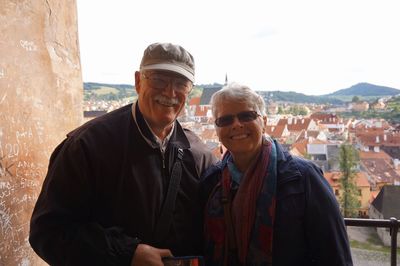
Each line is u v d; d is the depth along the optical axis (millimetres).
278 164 1392
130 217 1346
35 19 2049
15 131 1797
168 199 1412
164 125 1426
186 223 1467
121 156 1357
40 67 2084
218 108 1448
